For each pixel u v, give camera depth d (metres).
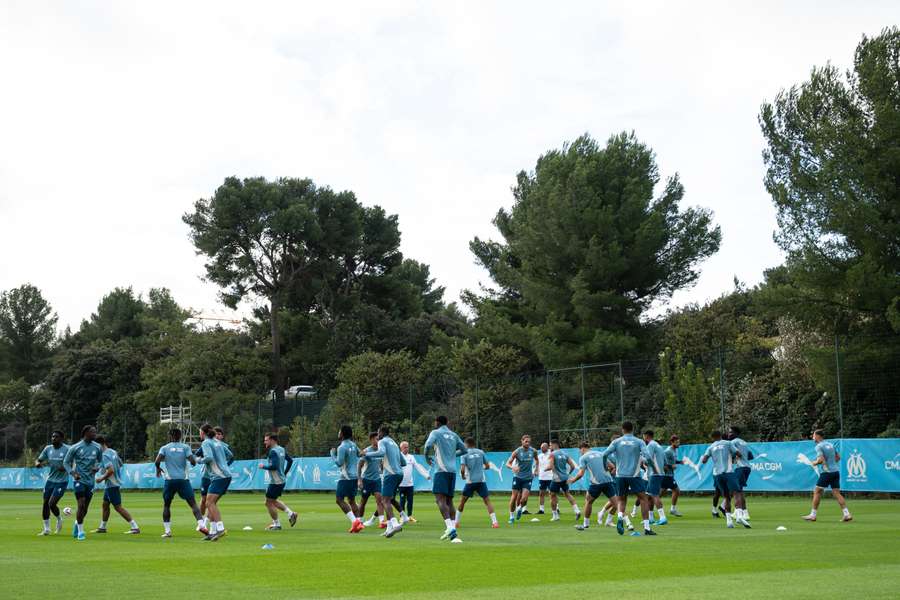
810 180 35.66
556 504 23.95
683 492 36.28
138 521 25.11
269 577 11.43
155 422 67.19
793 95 36.88
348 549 15.37
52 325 108.50
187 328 77.44
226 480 18.05
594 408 40.88
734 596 9.30
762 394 38.66
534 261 52.66
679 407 37.50
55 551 15.45
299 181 73.44
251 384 69.25
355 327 73.31
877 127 34.00
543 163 55.50
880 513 23.84
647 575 11.25
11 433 88.00
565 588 10.11
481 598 9.40
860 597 9.11
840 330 35.38
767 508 26.92
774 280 39.12
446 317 76.69
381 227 77.44
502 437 44.00
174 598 9.62
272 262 71.75
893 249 34.28
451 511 17.16
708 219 50.16
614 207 50.28
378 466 20.47
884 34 35.09
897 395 31.73
